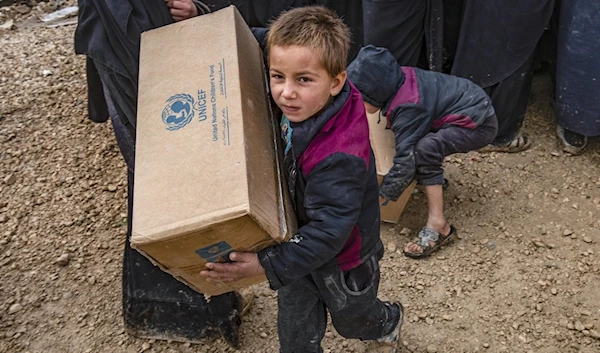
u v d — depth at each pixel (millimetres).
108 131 3895
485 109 2953
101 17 2219
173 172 1492
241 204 1382
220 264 1615
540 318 2721
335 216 1619
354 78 2822
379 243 2039
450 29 3543
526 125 3799
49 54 4660
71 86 4289
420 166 2932
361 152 1644
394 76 2865
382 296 2865
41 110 4094
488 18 3213
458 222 3225
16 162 3699
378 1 3293
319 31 1569
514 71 3342
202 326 2688
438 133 2955
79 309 2875
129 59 2260
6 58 4625
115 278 3010
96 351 2691
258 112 1679
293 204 1772
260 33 2096
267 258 1606
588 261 2938
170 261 1552
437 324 2734
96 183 3553
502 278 2908
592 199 3271
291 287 1988
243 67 1714
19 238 3236
